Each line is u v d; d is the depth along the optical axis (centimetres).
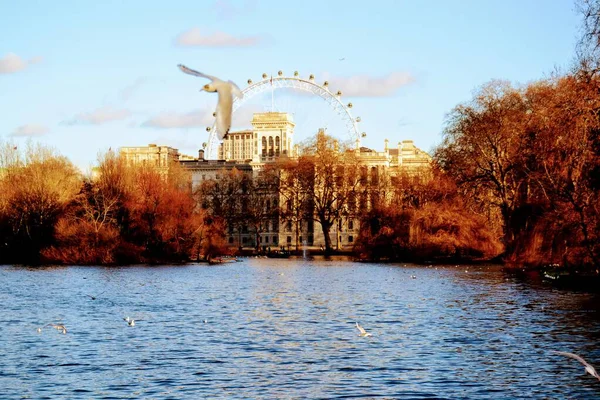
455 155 13800
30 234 14812
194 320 7075
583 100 8569
